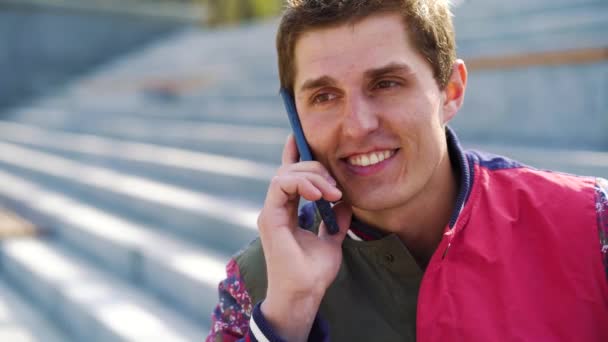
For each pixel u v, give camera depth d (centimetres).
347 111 106
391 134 106
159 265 346
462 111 418
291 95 121
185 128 614
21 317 379
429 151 108
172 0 1256
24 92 1102
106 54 1188
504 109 392
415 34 105
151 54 1113
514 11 511
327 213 113
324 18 103
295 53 110
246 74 725
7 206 592
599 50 338
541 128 371
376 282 115
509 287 103
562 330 100
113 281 377
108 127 718
